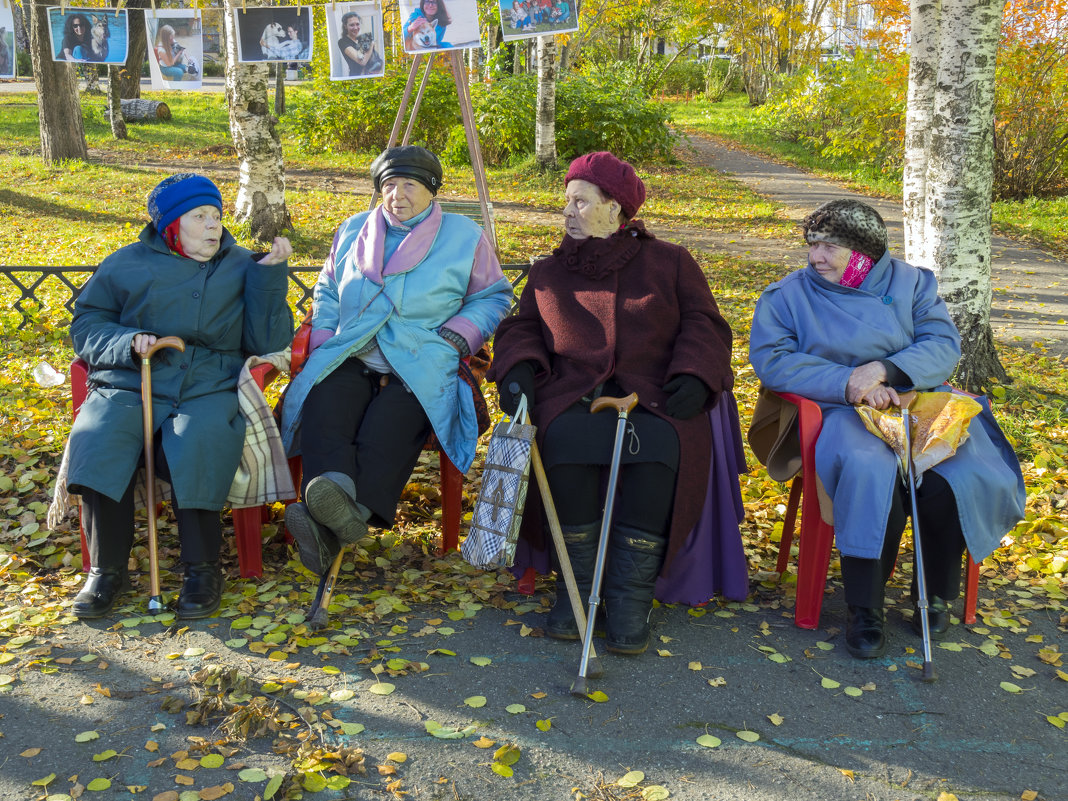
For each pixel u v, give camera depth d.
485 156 19.12
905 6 17.17
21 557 3.75
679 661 3.19
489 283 3.92
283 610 3.44
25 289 7.18
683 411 3.31
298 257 9.88
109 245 10.41
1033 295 9.76
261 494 3.55
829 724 2.84
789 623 3.49
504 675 3.07
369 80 19.27
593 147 19.62
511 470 3.22
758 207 14.97
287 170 17.31
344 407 3.56
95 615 3.31
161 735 2.68
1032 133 16.50
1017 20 15.91
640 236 3.64
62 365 6.27
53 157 16.69
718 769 2.62
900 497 3.37
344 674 3.03
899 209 15.49
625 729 2.79
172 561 3.81
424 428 3.70
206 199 3.63
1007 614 3.60
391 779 2.53
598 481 3.41
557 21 4.94
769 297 3.78
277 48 5.15
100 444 3.30
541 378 3.56
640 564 3.26
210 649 3.15
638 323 3.50
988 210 6.18
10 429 5.12
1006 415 5.75
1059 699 3.03
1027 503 4.58
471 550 3.26
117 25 5.25
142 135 21.66
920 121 7.26
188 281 3.63
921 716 2.90
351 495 3.24
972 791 2.56
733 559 3.57
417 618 3.44
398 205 3.78
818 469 3.35
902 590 3.75
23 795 2.41
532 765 2.61
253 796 2.44
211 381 3.60
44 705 2.81
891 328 3.58
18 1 5.10
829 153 21.89
